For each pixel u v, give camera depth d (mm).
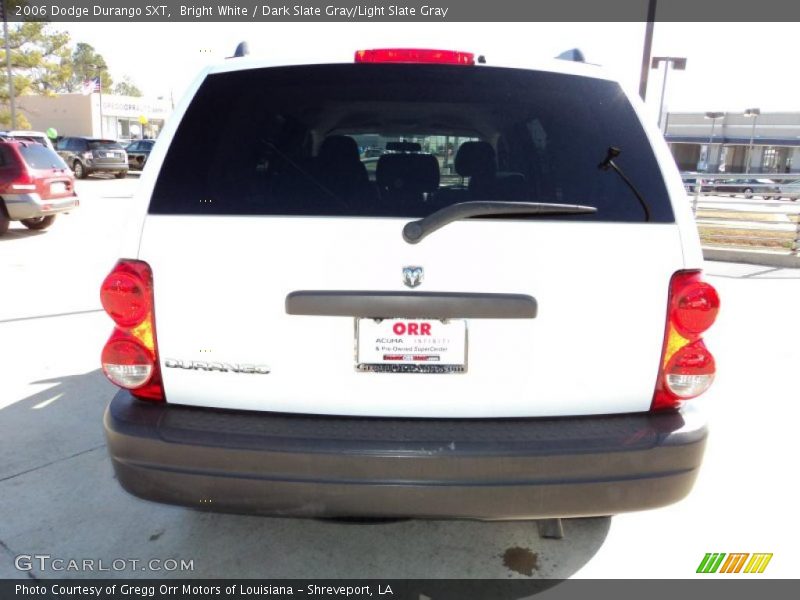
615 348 2066
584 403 2098
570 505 2016
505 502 1990
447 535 2875
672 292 2061
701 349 2104
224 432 2004
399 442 1979
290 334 2037
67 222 13102
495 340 2039
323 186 2129
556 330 2041
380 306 1999
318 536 2848
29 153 10938
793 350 5426
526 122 2271
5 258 8992
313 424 2057
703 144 55750
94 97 44844
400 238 1995
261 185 2127
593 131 2217
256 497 1992
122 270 2057
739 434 3830
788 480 3320
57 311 6238
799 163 53094
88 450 3518
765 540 2854
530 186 2207
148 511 2986
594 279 2031
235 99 2244
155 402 2145
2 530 2820
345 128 2469
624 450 2004
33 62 32562
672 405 2154
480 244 1996
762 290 7953
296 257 2006
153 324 2068
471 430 2043
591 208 2055
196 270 2033
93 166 26641
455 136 2490
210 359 2072
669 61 11992
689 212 2141
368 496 1978
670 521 2986
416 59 2262
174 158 2133
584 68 2330
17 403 4094
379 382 2059
